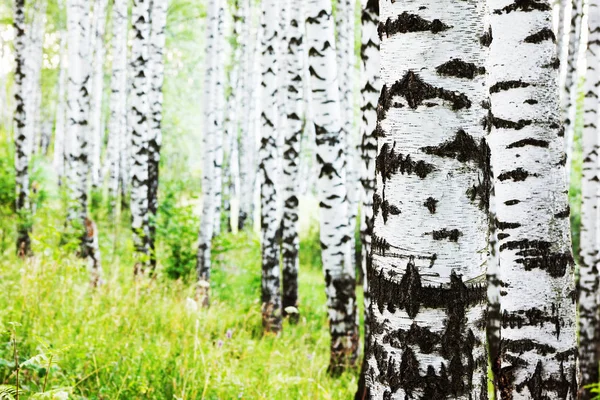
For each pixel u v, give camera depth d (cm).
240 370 501
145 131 1000
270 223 880
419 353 195
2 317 457
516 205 345
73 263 653
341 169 623
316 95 610
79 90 1055
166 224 1075
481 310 201
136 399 385
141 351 452
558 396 332
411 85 200
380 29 213
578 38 1115
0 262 814
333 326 634
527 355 336
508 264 346
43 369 364
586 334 748
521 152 345
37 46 2230
